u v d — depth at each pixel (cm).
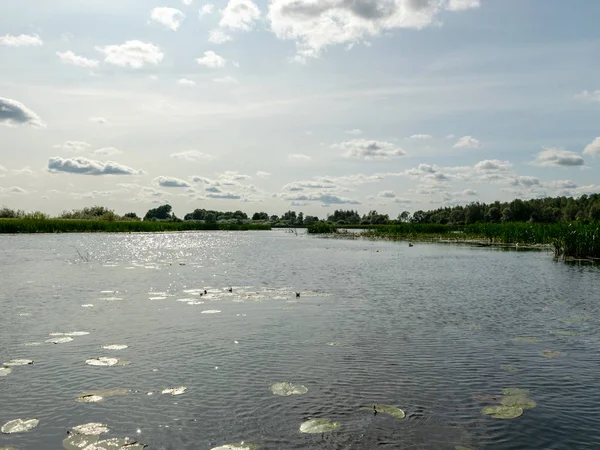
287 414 488
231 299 1131
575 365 644
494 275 1620
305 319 912
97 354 685
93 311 984
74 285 1359
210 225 8850
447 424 466
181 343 742
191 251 2898
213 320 902
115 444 423
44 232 5609
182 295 1187
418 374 606
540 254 2661
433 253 2744
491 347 725
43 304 1059
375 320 905
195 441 431
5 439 432
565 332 815
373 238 5025
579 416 486
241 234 6606
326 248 3266
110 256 2438
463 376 600
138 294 1202
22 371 612
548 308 1029
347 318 920
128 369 622
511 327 852
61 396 534
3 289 1278
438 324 872
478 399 528
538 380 588
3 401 520
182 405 509
